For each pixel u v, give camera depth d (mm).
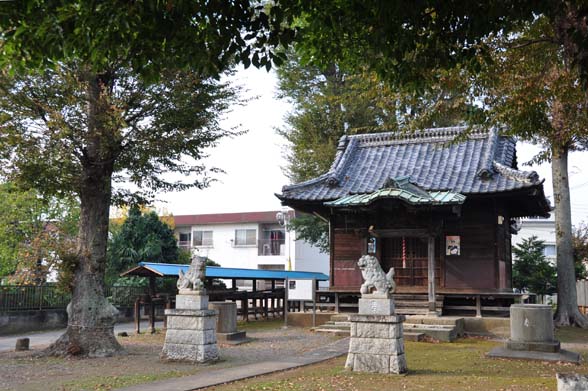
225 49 8383
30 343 19406
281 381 10648
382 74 10266
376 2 8273
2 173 13836
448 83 13984
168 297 21281
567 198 23609
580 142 22688
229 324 18203
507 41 13305
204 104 15289
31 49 7844
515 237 46531
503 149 22297
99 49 8039
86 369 12625
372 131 29359
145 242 31297
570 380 7008
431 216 19406
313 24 9117
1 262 26547
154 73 8719
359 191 21750
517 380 10547
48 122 13281
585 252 29078
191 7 7844
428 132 24062
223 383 10570
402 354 11625
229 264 45656
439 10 8805
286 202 22172
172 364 13188
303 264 44844
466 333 19094
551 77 13836
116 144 14484
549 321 14141
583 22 8211
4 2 7410
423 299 20594
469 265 20625
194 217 47094
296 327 22094
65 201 27844
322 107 29469
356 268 22172
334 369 12008
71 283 15102
